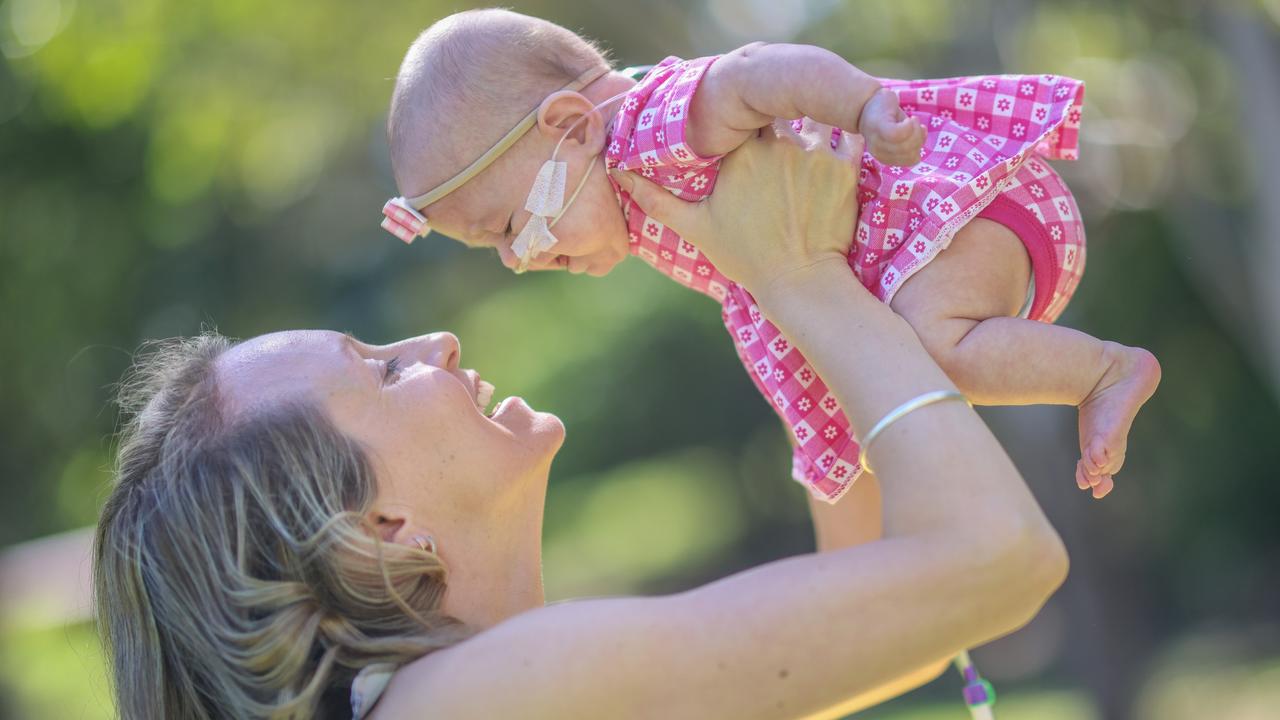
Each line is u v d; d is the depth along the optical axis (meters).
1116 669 11.40
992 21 9.21
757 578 2.26
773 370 2.70
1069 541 11.18
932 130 2.67
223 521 2.52
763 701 2.19
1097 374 2.42
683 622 2.22
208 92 10.52
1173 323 16.39
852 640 2.17
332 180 19.52
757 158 2.49
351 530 2.48
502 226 2.86
